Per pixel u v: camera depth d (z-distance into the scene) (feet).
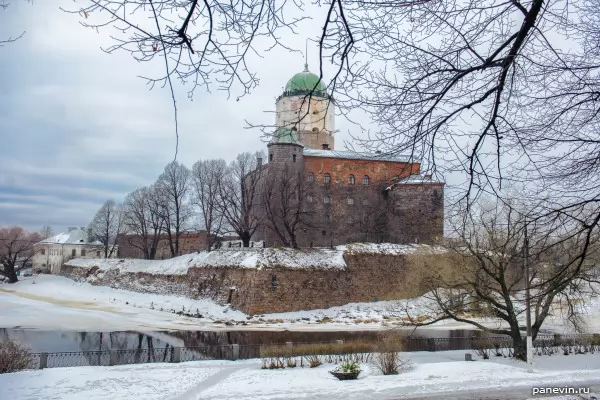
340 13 16.53
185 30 15.08
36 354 78.69
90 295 228.63
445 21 19.60
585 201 22.48
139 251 321.52
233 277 171.22
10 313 157.79
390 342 82.43
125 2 14.28
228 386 61.87
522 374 70.54
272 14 16.55
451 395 58.59
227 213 204.44
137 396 56.18
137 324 142.51
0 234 346.13
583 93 21.52
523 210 27.81
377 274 176.76
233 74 16.94
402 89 20.33
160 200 254.68
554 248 31.42
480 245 82.02
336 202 224.74
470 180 22.52
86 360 86.43
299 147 219.20
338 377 66.80
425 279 100.58
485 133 20.86
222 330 134.00
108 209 327.88
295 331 132.87
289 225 195.11
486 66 19.35
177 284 202.18
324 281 169.68
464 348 102.89
